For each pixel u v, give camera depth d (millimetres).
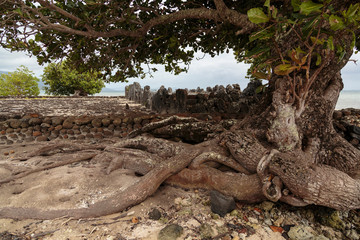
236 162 3613
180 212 2939
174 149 4332
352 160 3207
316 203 2721
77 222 2662
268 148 3604
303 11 1836
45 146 4887
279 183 2896
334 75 3768
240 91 8734
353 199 2676
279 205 3184
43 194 3125
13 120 6297
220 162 3686
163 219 2791
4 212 2713
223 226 2691
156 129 5441
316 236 2547
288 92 3322
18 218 2672
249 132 3971
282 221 2842
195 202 3213
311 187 2631
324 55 3242
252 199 3143
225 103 8500
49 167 4090
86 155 4602
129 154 4352
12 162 4328
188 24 6207
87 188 3357
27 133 6270
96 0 3619
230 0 5613
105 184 3521
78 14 4055
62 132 6480
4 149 5418
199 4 5406
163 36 5617
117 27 5633
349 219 2928
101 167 4191
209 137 4645
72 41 5016
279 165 2928
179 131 5180
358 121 5305
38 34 4543
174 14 4730
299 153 3229
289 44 3576
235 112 8344
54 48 4918
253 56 2721
